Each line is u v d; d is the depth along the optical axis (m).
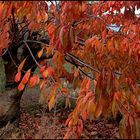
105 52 4.98
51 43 4.17
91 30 5.31
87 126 6.74
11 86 6.40
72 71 5.75
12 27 5.66
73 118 3.76
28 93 10.08
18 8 3.87
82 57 5.51
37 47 6.12
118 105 3.55
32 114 8.15
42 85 4.10
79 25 5.09
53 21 4.84
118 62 5.25
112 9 4.68
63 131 4.81
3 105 6.29
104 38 4.58
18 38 5.86
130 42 4.57
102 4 4.70
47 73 4.12
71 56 4.95
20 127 6.29
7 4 3.71
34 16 4.44
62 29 3.44
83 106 3.55
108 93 3.33
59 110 7.93
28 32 6.03
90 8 4.79
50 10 4.67
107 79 3.34
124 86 3.95
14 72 6.37
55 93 4.02
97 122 7.14
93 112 3.46
